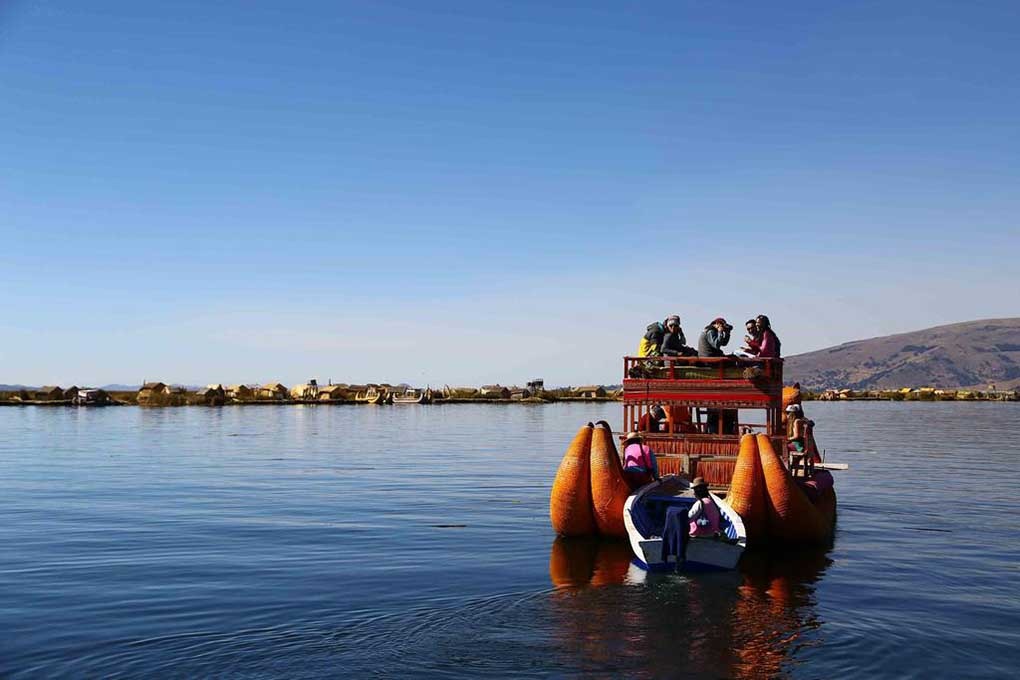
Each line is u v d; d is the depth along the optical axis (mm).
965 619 13922
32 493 29172
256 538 20781
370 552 19094
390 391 141250
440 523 23031
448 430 68750
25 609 14359
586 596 15062
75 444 51938
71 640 12719
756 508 19016
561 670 11398
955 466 40594
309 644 12484
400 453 46344
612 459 20078
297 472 36312
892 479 34844
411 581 16297
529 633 12969
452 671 11359
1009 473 37250
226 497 28281
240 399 130625
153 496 28484
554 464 40000
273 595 15242
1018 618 14016
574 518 20234
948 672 11461
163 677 11227
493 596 15117
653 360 21875
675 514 16703
